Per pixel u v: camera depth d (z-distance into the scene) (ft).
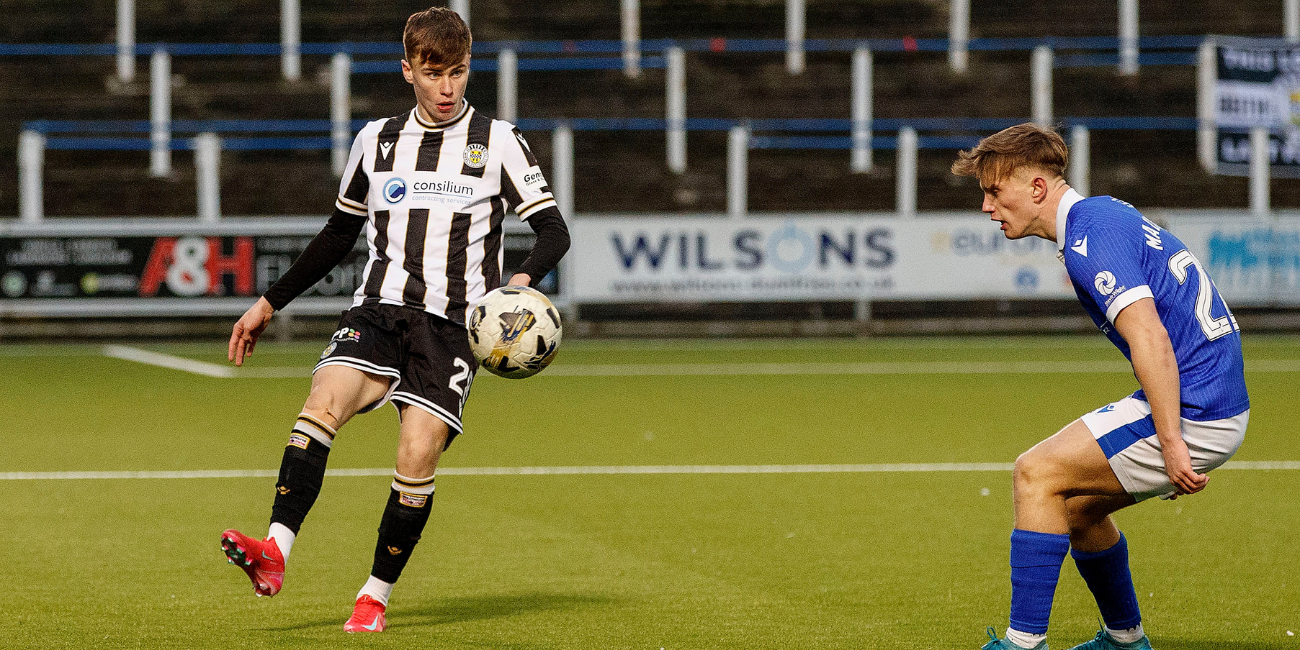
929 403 125.59
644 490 81.71
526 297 47.73
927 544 66.08
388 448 98.27
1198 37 248.32
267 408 122.83
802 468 89.92
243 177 215.10
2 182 217.56
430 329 48.75
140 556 63.10
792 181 219.82
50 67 238.48
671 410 121.19
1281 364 160.35
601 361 167.32
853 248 187.93
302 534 68.69
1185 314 39.83
